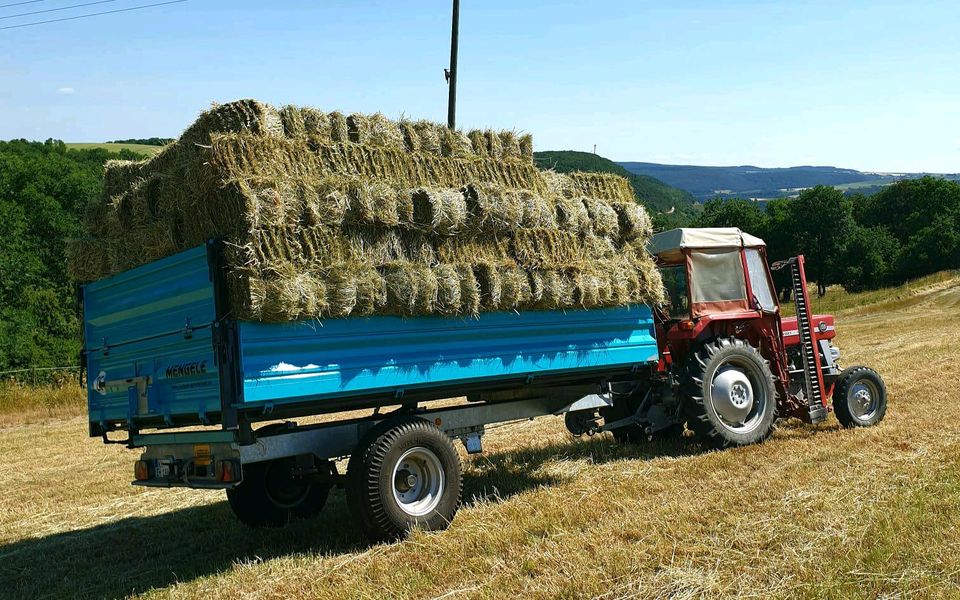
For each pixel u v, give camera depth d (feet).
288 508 23.35
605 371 25.09
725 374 27.37
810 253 227.40
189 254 18.29
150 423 21.84
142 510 26.48
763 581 14.52
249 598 16.24
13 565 20.62
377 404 20.22
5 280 105.09
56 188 128.06
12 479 33.42
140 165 21.18
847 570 14.57
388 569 16.97
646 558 15.97
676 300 28.66
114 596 17.44
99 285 22.13
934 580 13.93
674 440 29.76
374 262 19.16
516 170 22.71
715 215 264.11
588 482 23.31
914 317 94.73
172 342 19.12
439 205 19.81
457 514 21.03
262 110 18.34
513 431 35.94
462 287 20.38
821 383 29.53
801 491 20.04
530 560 16.42
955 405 32.17
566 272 22.75
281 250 17.52
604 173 25.25
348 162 19.40
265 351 17.47
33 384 67.87
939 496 18.65
